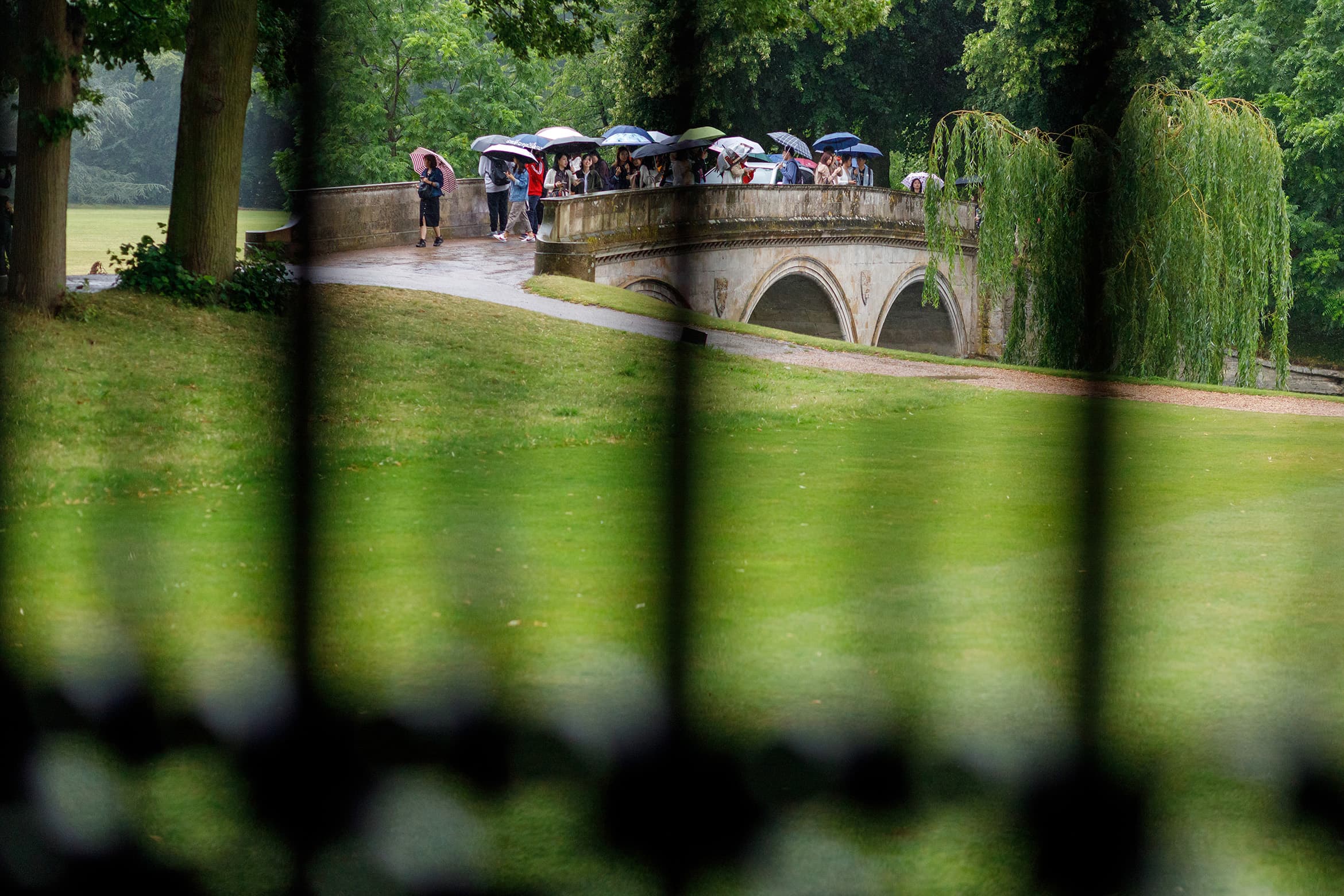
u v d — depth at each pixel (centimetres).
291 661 2520
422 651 2594
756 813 1948
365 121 16438
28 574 3266
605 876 1817
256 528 3747
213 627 2798
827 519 3962
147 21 7462
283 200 15225
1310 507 4275
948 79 17438
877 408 6725
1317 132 14388
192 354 6225
